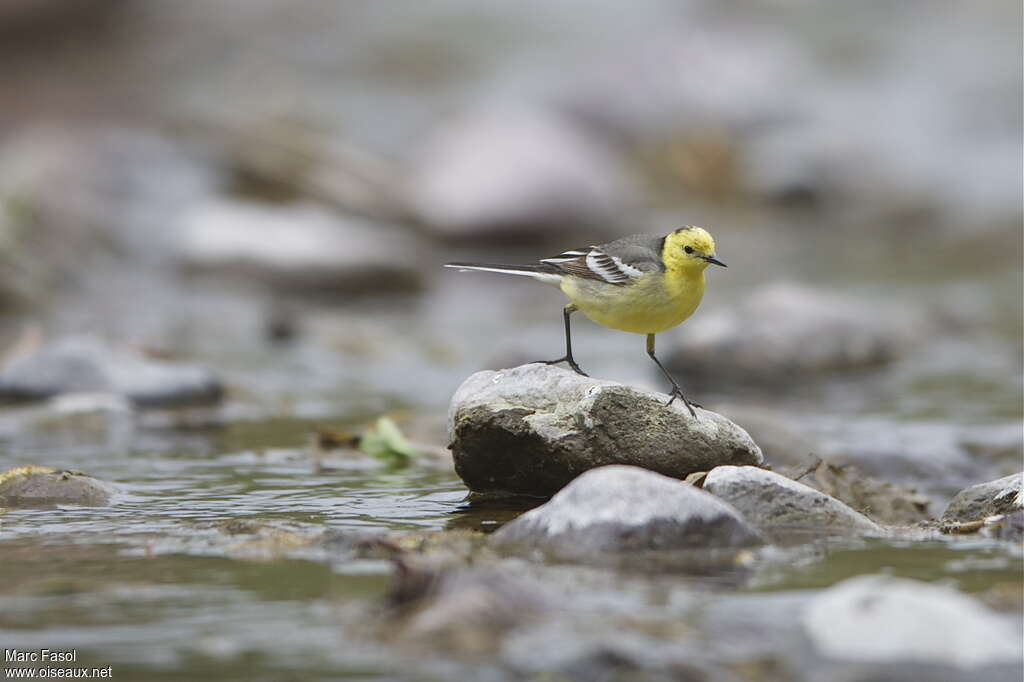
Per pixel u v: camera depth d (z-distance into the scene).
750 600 6.59
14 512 9.15
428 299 24.50
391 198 29.28
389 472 10.97
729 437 9.38
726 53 38.12
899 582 6.76
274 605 6.66
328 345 19.12
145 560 7.64
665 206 32.03
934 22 41.12
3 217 23.66
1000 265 26.44
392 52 40.94
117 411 13.37
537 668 5.65
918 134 34.94
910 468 11.61
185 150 30.08
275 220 25.56
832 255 27.94
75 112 35.25
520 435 9.34
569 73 38.16
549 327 21.33
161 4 43.28
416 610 6.44
